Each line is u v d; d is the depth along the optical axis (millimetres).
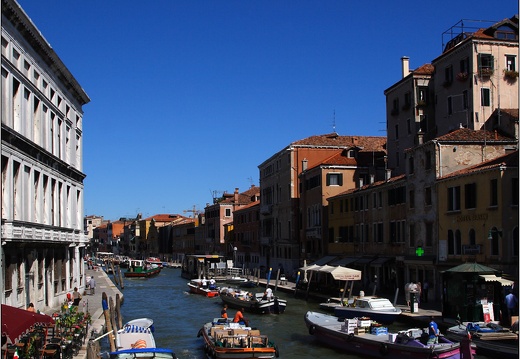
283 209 59188
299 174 55312
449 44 40781
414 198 33688
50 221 28547
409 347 18750
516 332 19438
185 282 64625
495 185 26156
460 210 28766
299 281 45000
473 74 35844
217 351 20047
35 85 25719
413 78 42438
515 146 31484
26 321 13328
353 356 21250
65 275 32719
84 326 20094
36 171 26219
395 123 45469
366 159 49906
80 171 36125
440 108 39656
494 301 23219
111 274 82750
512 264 25125
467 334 17266
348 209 44125
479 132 32375
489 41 36094
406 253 34625
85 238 39312
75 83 33562
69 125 34062
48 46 26984
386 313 25500
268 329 27609
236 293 37688
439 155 31047
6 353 13016
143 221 148125
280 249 60406
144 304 40125
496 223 25875
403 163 44062
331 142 57125
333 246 46938
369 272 39656
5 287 21375
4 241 20922
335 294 37250
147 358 16953
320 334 23625
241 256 77625
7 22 22031
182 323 30531
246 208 74625
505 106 36062
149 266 82750
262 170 67875
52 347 15531
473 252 27375
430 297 31266
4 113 21672
